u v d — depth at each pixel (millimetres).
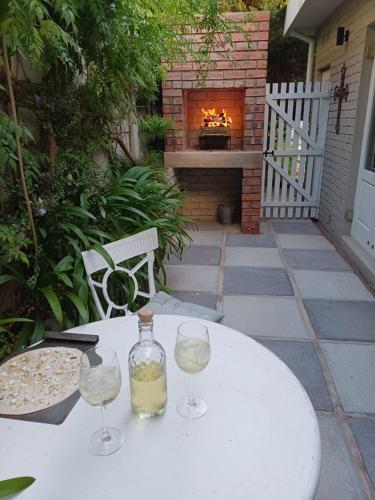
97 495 729
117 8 2094
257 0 6500
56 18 1940
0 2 1358
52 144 2285
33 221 2025
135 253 1915
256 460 803
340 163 4270
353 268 3617
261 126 4309
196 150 4621
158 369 907
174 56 3471
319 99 4820
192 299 3004
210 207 5371
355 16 3781
